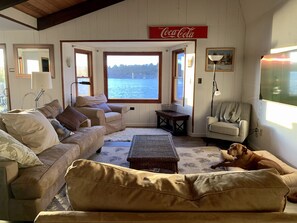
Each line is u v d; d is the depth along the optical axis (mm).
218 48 5027
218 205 863
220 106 4961
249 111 4645
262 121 4172
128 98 6621
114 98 6621
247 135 4582
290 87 3107
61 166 2439
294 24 3141
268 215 840
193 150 4328
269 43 3881
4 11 4027
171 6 4973
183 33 4973
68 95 5539
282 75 3314
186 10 4969
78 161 1011
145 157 2848
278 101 3451
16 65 5281
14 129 2584
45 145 2668
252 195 866
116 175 966
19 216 2006
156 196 897
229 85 5137
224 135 4430
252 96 4621
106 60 6559
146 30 5062
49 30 5133
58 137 3148
